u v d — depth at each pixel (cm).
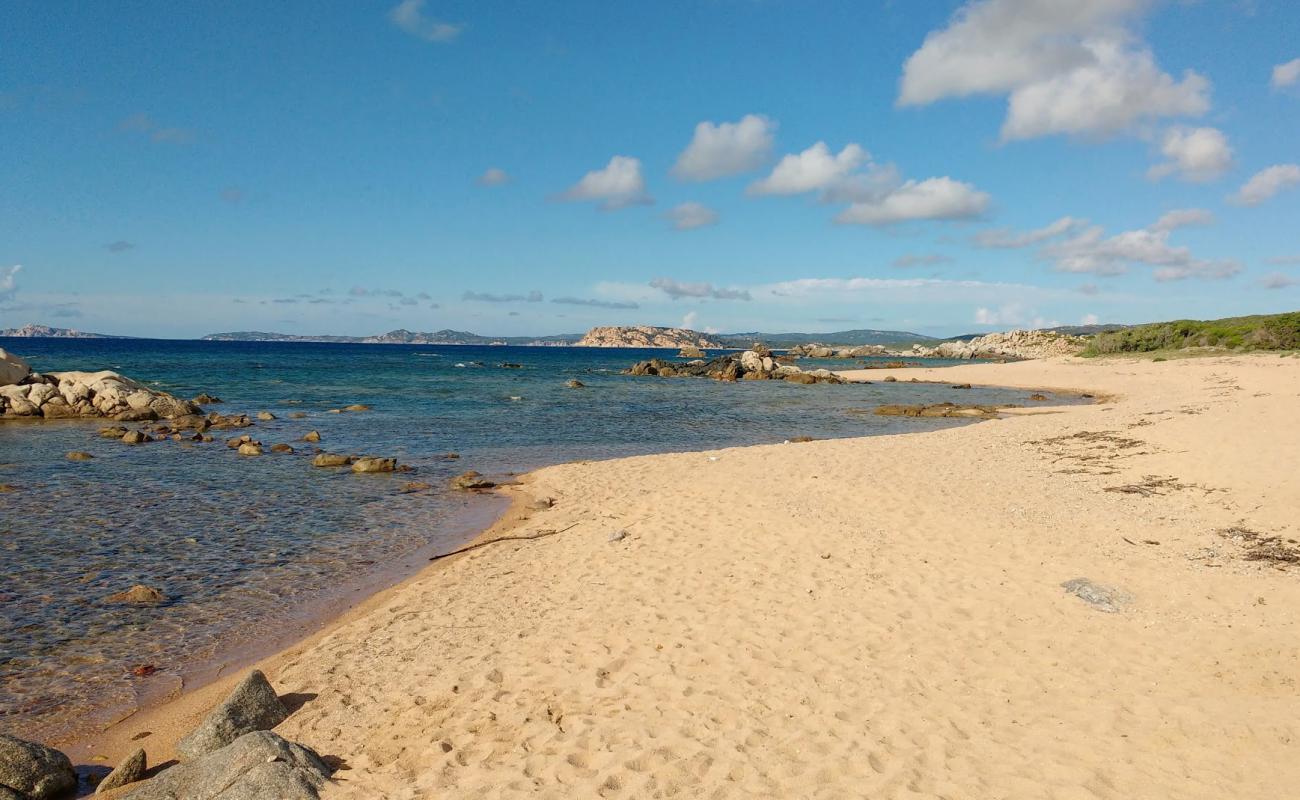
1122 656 725
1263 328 6494
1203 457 1534
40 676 810
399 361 10181
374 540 1370
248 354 12100
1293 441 1576
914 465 1748
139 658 861
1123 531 1115
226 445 2522
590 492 1703
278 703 696
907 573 988
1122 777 535
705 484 1622
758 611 884
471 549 1284
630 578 1034
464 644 841
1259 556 965
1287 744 562
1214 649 724
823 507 1345
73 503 1619
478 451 2486
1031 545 1068
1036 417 2795
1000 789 528
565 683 724
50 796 585
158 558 1241
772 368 6788
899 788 531
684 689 697
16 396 3181
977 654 749
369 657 818
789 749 588
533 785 549
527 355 15762
